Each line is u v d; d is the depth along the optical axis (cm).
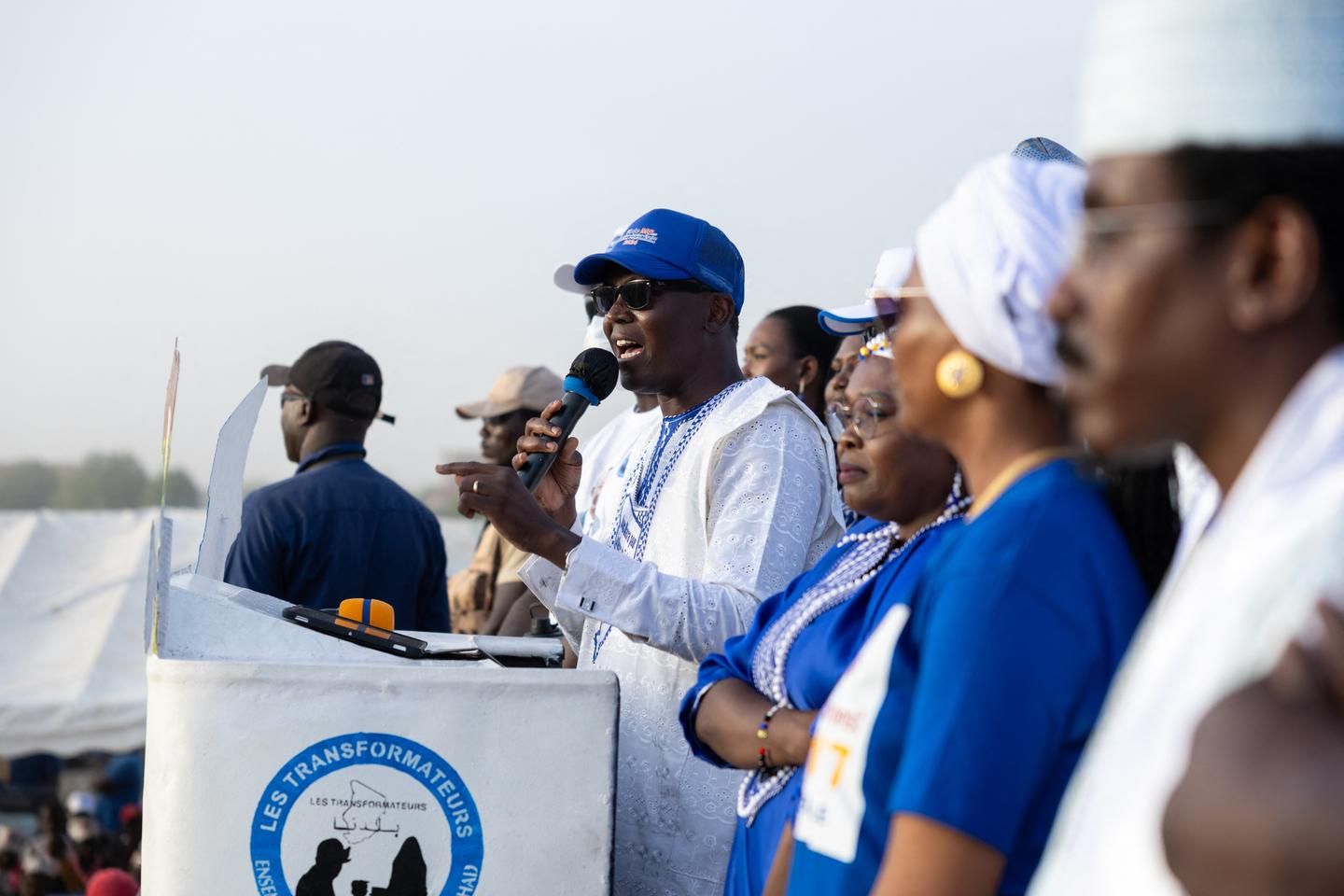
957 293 118
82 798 724
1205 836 55
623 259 255
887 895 106
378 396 378
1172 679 69
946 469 163
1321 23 74
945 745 106
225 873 179
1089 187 80
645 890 233
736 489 238
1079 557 110
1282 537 65
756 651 183
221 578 242
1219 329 75
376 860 179
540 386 493
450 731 181
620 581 222
